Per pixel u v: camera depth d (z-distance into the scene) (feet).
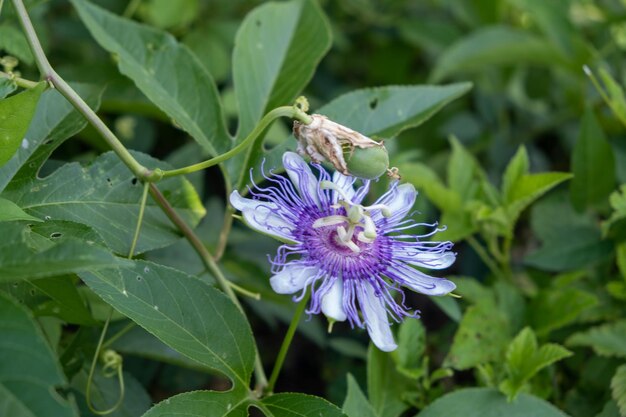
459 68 2.24
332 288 1.57
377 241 1.62
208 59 2.14
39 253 1.40
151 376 1.93
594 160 1.97
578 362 1.86
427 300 2.20
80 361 1.68
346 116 1.78
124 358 1.91
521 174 1.86
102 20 1.76
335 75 2.47
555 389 1.82
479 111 2.37
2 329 1.37
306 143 1.54
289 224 1.59
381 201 1.65
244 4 2.29
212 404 1.56
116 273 1.53
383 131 1.78
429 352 1.96
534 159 2.34
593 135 1.96
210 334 1.57
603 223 1.86
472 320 1.82
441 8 2.60
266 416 1.58
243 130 1.77
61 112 1.66
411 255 1.62
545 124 2.36
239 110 1.77
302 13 1.87
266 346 2.18
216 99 1.76
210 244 1.92
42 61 1.57
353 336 2.05
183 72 1.76
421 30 2.40
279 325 2.20
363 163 1.52
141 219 1.60
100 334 1.75
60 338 1.76
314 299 1.55
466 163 1.94
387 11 2.49
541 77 2.42
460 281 1.86
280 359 1.64
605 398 1.80
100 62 1.94
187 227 1.67
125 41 1.76
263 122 1.55
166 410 1.53
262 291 1.88
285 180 1.61
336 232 1.59
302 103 1.54
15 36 1.82
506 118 2.37
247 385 1.60
